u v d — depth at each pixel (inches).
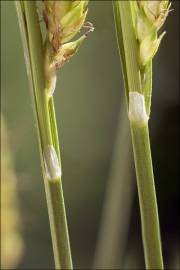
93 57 16.2
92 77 16.5
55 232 4.0
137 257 15.3
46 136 4.0
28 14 3.9
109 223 9.7
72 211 16.8
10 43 16.1
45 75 3.9
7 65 16.1
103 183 16.7
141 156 4.0
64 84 16.6
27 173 14.6
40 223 16.1
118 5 3.9
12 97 16.0
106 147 16.8
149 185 4.0
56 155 4.0
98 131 16.8
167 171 16.0
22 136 15.7
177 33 14.1
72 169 16.9
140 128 3.9
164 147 15.8
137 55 3.9
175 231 15.7
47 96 4.0
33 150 15.9
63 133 16.8
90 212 16.7
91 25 3.9
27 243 15.7
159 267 4.0
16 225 8.1
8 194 8.0
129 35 3.9
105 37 15.7
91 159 16.8
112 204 9.7
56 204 4.0
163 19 3.8
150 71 3.9
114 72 16.4
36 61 3.9
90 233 16.6
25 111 16.0
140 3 3.8
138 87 3.9
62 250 4.0
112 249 9.7
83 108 16.7
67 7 3.8
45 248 16.0
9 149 8.0
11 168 8.0
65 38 3.9
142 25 3.8
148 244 4.0
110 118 16.7
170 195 16.0
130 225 15.3
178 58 14.2
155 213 4.0
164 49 14.3
